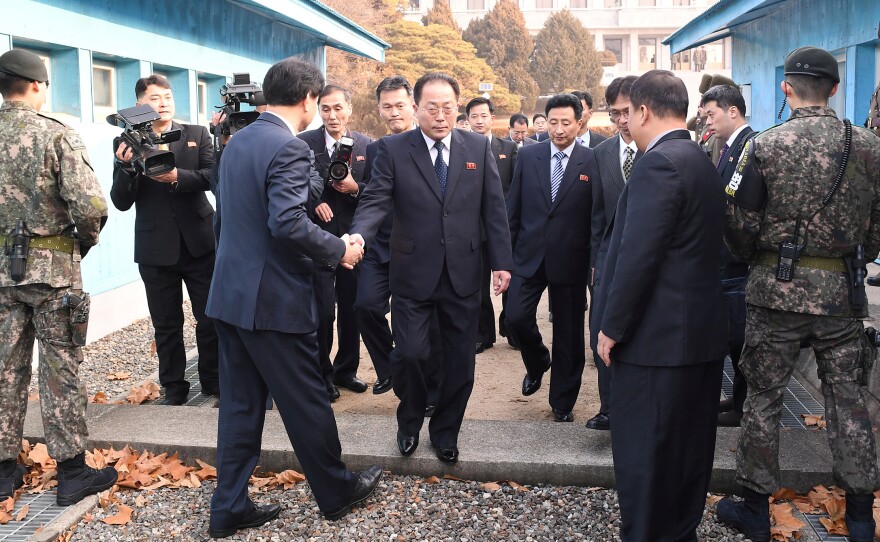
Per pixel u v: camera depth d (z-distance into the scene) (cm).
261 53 1153
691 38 1400
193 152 507
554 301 493
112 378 598
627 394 320
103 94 768
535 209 489
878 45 838
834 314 336
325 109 525
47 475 402
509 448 418
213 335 534
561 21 5353
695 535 334
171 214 501
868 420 340
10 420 380
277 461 414
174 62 862
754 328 352
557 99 482
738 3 1078
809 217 335
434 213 398
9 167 370
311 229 333
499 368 624
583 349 495
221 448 356
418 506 380
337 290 560
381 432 441
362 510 377
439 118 393
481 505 381
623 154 448
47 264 372
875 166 336
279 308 341
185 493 396
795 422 478
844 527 351
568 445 421
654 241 304
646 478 314
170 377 517
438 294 400
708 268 319
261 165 339
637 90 323
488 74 4812
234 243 347
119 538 354
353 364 570
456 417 406
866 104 860
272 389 348
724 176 471
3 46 586
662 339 312
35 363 604
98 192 374
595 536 352
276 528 362
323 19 1202
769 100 1213
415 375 403
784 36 1131
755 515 348
